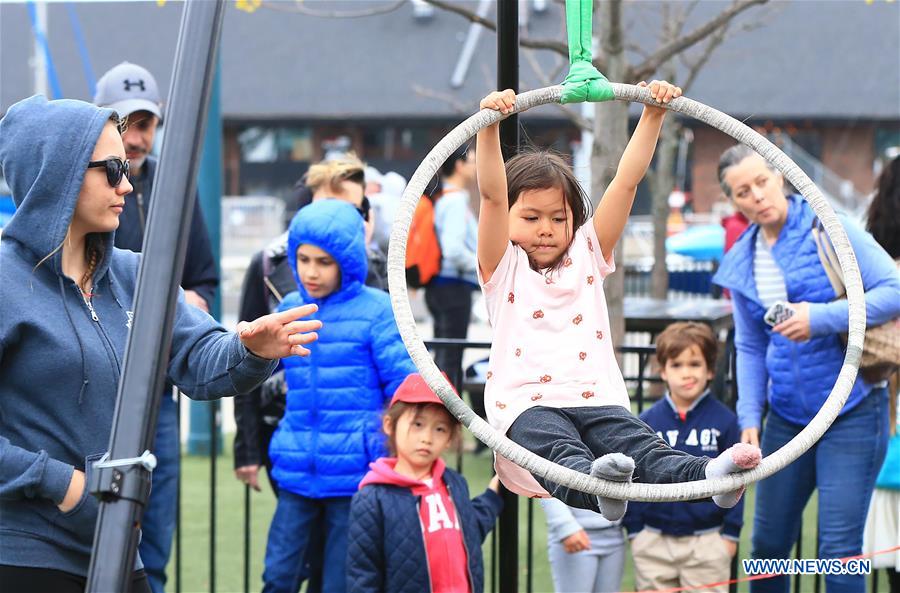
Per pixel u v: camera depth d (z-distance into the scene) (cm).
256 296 614
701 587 523
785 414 526
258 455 593
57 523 331
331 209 516
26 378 332
